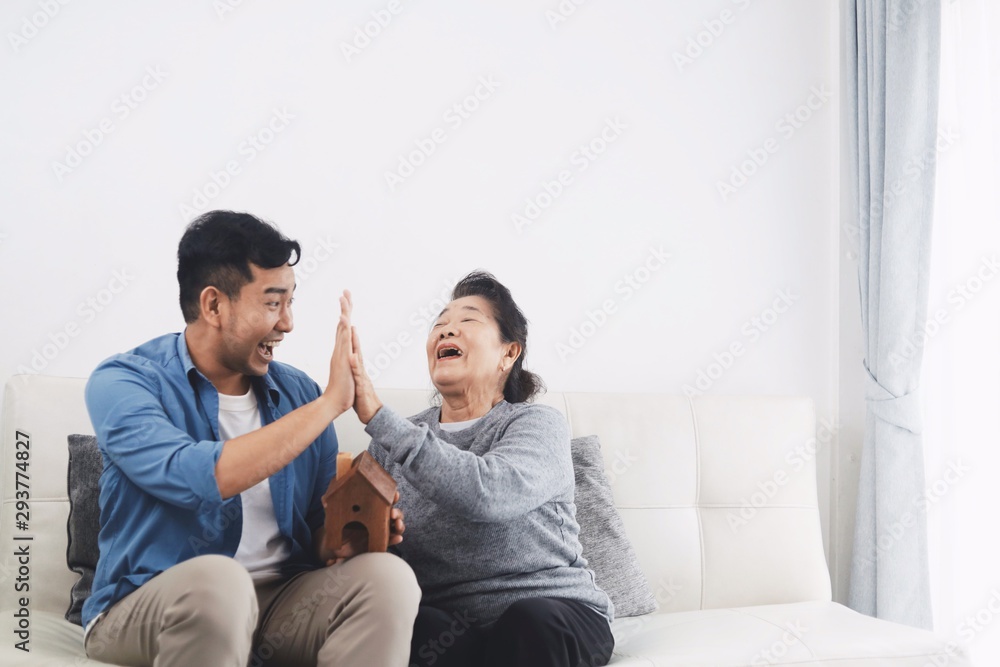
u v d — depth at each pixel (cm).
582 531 191
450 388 169
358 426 190
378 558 131
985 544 229
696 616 189
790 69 276
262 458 132
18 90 204
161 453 133
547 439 156
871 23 254
